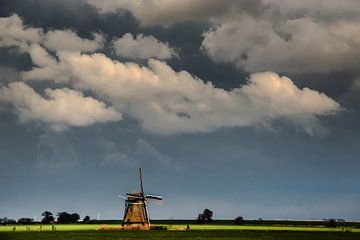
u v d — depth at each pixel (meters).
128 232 93.88
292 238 75.06
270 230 106.00
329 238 75.12
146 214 115.00
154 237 76.00
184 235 82.06
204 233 89.44
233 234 86.38
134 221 113.75
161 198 116.06
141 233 89.12
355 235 84.94
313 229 115.81
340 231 104.25
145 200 115.25
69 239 71.31
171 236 79.00
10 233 90.50
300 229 114.81
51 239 71.25
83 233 89.75
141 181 116.06
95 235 82.12
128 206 114.69
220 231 99.88
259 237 77.00
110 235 81.81
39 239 71.56
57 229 112.44
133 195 115.25
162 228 113.69
